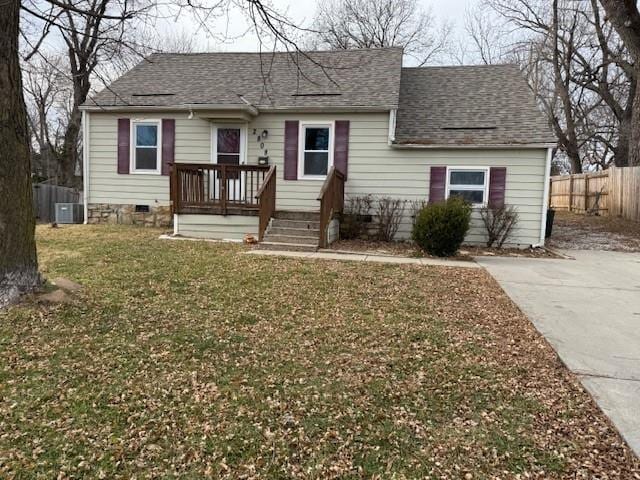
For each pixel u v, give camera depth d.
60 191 15.27
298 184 10.88
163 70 12.79
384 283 5.90
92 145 11.66
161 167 11.38
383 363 3.35
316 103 10.46
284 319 4.31
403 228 10.41
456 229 8.47
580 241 11.38
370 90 10.80
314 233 9.29
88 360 3.26
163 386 2.91
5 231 4.21
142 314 4.31
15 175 4.25
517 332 4.11
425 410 2.70
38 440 2.31
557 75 21.42
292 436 2.41
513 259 8.62
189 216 9.77
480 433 2.46
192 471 2.12
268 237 9.10
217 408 2.66
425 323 4.28
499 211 9.83
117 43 7.02
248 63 12.84
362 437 2.41
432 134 10.37
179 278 5.80
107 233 10.01
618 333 4.11
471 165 10.13
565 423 2.56
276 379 3.06
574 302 5.25
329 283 5.79
